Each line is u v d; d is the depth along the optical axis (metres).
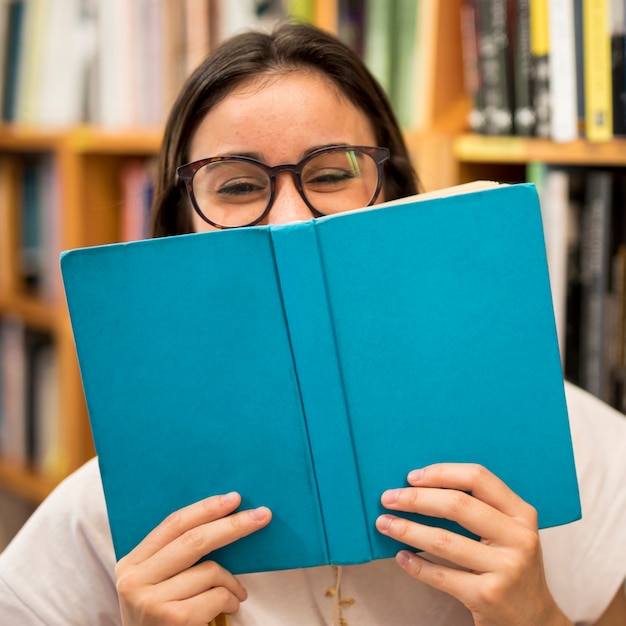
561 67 1.09
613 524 0.86
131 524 0.69
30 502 2.13
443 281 0.67
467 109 1.33
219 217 0.85
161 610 0.66
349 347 0.67
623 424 0.92
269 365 0.68
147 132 1.59
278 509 0.69
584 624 0.86
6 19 1.88
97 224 1.80
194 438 0.68
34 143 1.81
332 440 0.68
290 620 0.79
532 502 0.69
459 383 0.68
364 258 0.67
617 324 1.11
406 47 1.32
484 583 0.65
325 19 1.37
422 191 1.09
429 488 0.67
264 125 0.82
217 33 1.51
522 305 0.68
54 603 0.84
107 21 1.67
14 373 2.04
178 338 0.68
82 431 1.84
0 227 1.99
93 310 0.67
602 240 1.11
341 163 0.84
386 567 0.80
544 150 1.14
